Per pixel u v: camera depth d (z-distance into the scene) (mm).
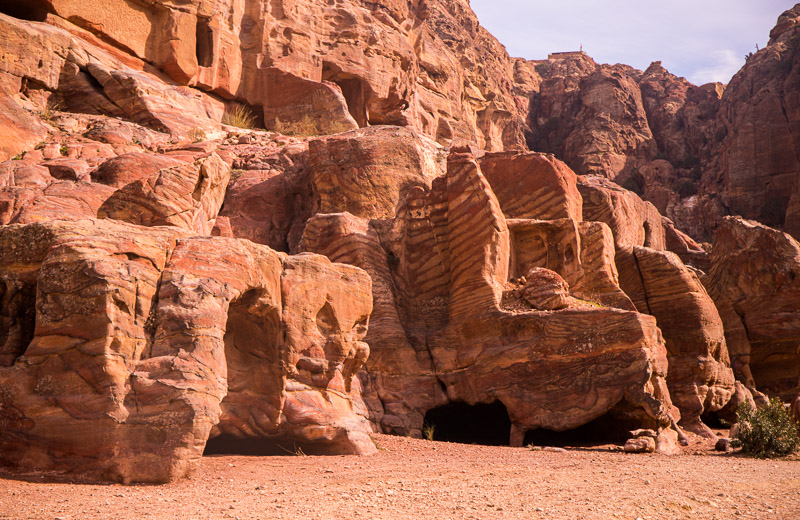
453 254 15000
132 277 7449
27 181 15633
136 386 7125
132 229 8102
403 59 39406
